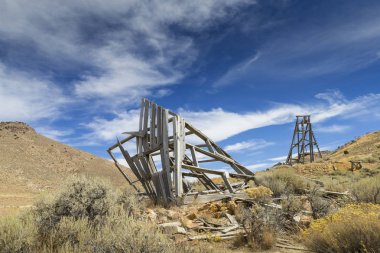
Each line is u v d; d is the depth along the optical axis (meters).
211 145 20.33
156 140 18.06
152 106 18.64
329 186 19.41
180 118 17.70
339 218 8.59
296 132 53.38
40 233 7.36
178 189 15.66
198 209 13.79
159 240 6.64
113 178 89.19
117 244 6.26
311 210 13.42
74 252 6.37
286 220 11.88
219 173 17.39
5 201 22.06
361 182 16.80
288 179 19.05
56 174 85.38
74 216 8.09
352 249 7.39
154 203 16.52
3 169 68.56
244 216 11.14
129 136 19.84
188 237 10.08
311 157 52.94
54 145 113.62
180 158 16.59
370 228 7.34
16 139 105.38
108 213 8.91
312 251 8.53
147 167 18.48
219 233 10.79
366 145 54.09
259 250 9.40
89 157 109.62
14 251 6.19
